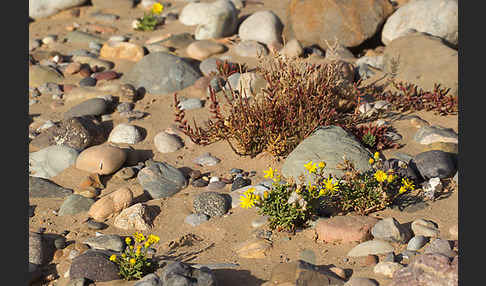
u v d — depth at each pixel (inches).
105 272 68.9
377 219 70.9
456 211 71.9
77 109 84.8
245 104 80.7
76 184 77.5
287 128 79.2
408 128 80.8
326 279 66.7
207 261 70.0
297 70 81.8
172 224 73.6
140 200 75.7
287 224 71.2
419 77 85.1
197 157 79.8
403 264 68.0
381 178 71.6
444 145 77.8
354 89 82.7
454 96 83.3
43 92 89.1
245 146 78.8
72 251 71.2
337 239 70.3
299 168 74.9
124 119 84.6
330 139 76.0
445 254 67.4
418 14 92.4
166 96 87.5
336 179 73.3
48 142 81.6
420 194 73.6
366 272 67.7
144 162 79.7
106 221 74.2
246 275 68.3
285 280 66.6
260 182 75.7
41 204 75.9
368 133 78.7
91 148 79.2
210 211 73.9
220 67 88.3
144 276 68.5
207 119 83.6
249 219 73.1
